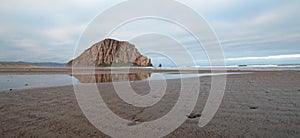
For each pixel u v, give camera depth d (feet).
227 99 18.83
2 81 41.68
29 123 12.13
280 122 11.33
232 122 11.73
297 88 24.68
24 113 14.48
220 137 9.52
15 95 22.75
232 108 15.12
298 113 13.06
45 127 11.42
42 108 16.07
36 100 19.60
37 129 11.08
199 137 9.62
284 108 14.49
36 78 49.90
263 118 12.23
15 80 44.11
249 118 12.35
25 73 67.77
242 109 14.67
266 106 15.29
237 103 16.83
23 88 29.68
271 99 17.94
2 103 18.08
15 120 12.76
